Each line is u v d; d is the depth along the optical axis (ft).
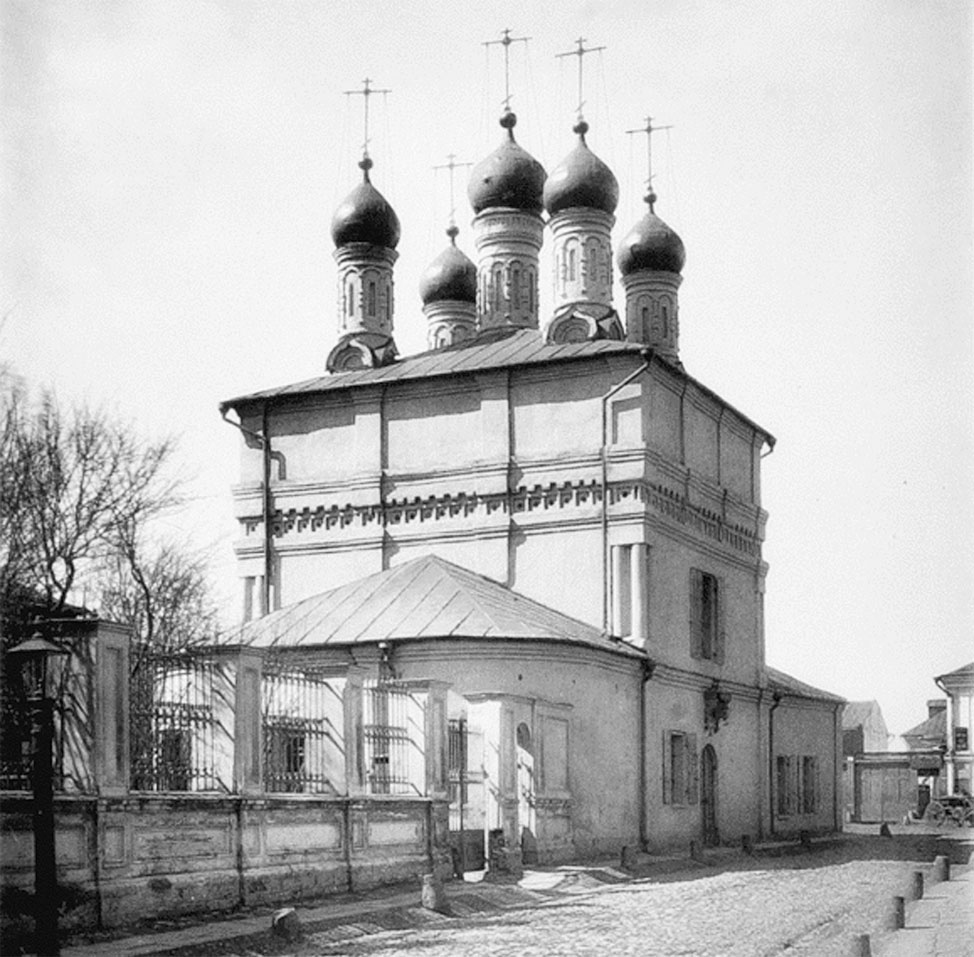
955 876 97.04
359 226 143.54
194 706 66.08
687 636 125.18
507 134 147.33
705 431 133.08
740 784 136.87
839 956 56.13
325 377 135.03
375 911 65.26
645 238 145.48
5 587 82.89
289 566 129.70
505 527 120.57
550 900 78.54
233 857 64.44
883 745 298.97
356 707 76.89
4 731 56.13
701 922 66.80
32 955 49.98
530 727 95.55
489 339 142.20
